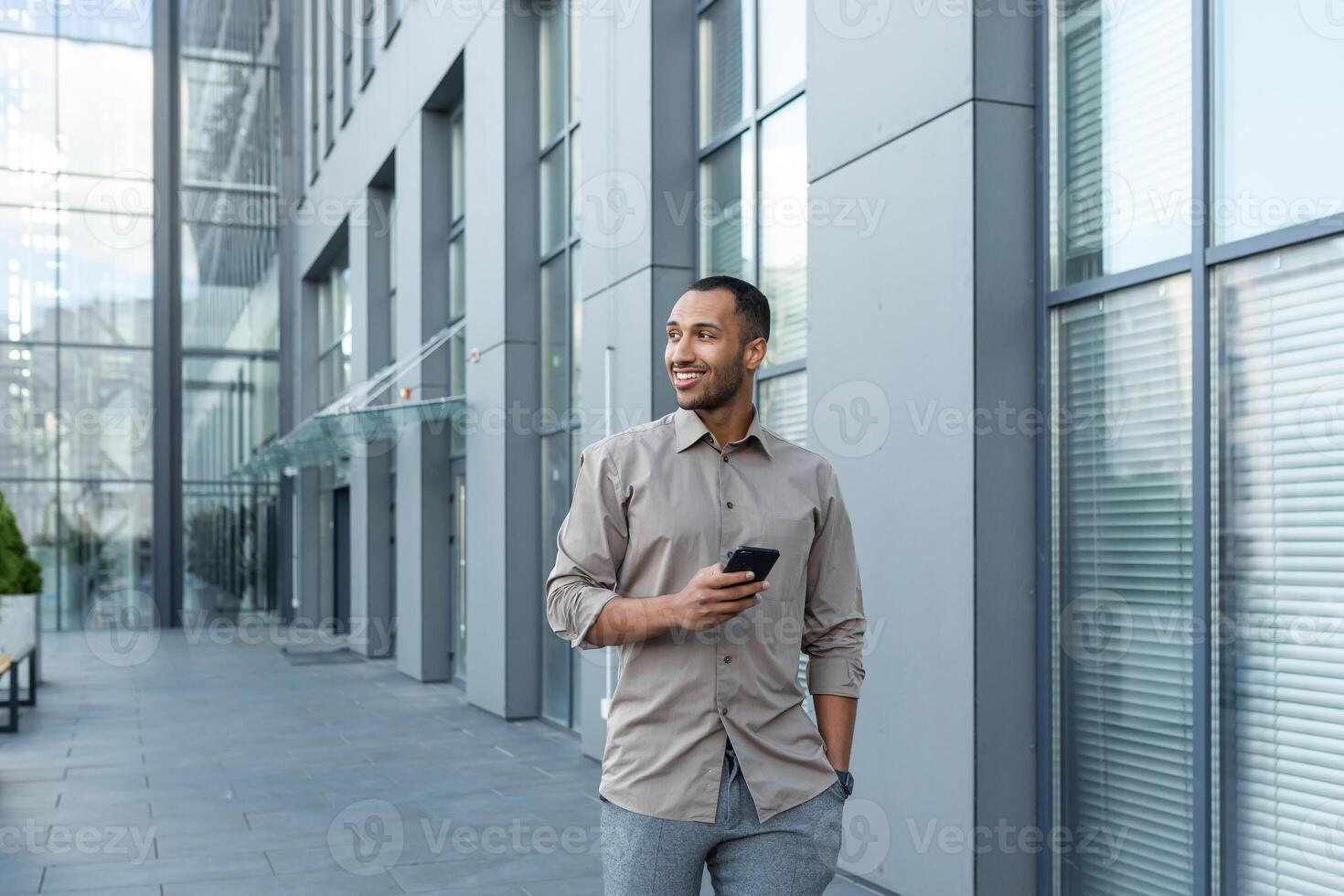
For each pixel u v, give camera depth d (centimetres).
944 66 405
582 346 770
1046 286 395
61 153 1886
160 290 1911
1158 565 353
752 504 206
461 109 1141
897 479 429
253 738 843
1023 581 394
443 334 1132
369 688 1130
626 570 208
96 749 803
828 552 217
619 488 206
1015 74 398
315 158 1775
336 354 1744
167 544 1892
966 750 389
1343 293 294
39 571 1163
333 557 1812
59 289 1875
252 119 1966
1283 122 311
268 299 1973
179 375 1923
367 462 1408
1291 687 308
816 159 484
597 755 735
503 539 922
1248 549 322
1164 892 349
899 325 429
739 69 629
